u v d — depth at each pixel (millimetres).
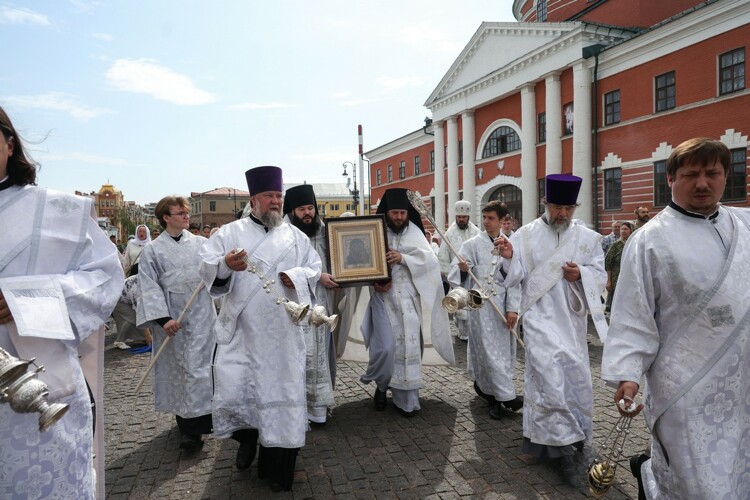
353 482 3734
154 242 4625
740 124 16188
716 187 2303
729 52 16453
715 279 2283
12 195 2111
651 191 18938
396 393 5129
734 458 2277
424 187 35312
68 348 2137
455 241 8852
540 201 24188
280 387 3529
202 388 4398
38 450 1972
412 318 5129
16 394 1705
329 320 3422
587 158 21141
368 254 5090
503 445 4332
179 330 4480
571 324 4105
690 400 2312
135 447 4457
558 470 3854
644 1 22625
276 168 3836
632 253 2471
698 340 2316
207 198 78875
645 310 2418
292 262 3797
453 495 3520
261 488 3676
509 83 25141
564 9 27438
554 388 3795
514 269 4180
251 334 3592
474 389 5832
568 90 22219
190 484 3760
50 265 2127
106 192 85125
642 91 19078
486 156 28031
